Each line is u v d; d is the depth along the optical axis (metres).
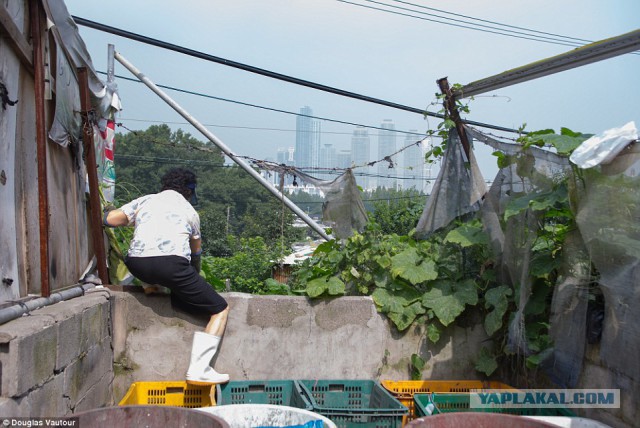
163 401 4.30
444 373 4.82
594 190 3.47
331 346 4.73
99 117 5.43
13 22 2.98
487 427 2.76
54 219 3.82
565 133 4.20
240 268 13.77
